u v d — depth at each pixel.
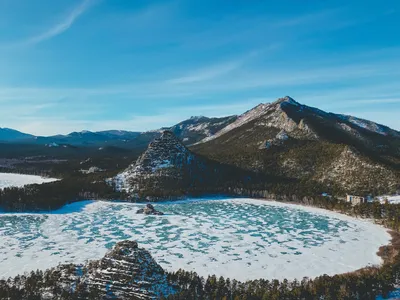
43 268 76.50
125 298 52.31
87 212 138.88
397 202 132.12
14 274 72.56
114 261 56.22
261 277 72.75
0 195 141.75
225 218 131.12
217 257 86.12
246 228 115.88
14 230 109.31
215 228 115.81
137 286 53.22
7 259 82.44
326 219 128.62
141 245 95.88
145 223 122.25
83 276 57.88
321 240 101.12
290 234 108.12
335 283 58.72
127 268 55.06
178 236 105.75
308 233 109.19
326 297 55.94
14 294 54.88
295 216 134.12
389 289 60.28
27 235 103.81
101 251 89.50
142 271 54.97
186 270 76.62
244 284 60.50
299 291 56.22
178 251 90.81
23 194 146.12
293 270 76.94
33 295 54.34
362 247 93.81
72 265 63.75
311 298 56.09
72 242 97.50
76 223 120.50
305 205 155.50
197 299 54.31
